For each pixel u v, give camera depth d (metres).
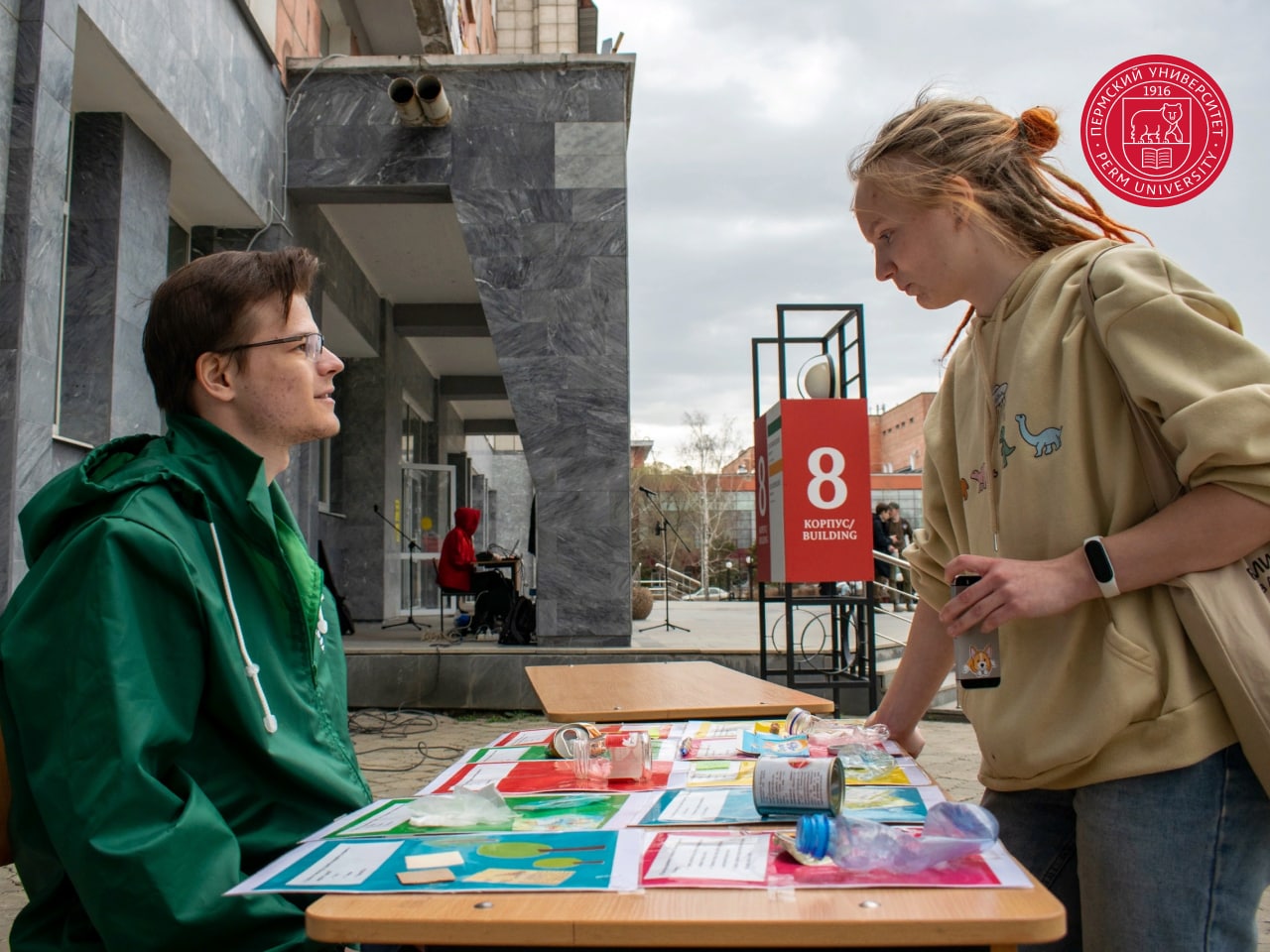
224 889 1.15
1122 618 1.30
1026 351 1.44
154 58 6.09
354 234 10.69
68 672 1.19
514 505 31.55
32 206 4.68
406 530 14.75
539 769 1.69
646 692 2.72
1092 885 1.32
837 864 0.99
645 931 0.86
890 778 1.49
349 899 0.94
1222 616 1.23
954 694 8.68
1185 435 1.24
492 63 9.06
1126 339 1.31
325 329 11.52
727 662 8.39
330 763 1.50
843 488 6.28
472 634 10.73
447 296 13.00
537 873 1.00
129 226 6.37
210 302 1.56
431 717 7.88
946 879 0.95
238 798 1.37
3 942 2.83
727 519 53.38
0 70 4.61
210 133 7.10
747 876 0.97
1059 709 1.36
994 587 1.30
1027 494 1.44
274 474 1.67
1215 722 1.25
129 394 6.35
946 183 1.48
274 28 8.52
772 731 2.07
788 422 6.28
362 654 8.21
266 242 8.52
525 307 8.97
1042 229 1.51
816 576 6.27
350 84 8.99
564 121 9.08
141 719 1.19
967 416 1.66
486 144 9.04
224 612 1.37
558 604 8.73
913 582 1.87
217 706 1.35
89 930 1.25
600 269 9.00
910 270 1.58
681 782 1.52
